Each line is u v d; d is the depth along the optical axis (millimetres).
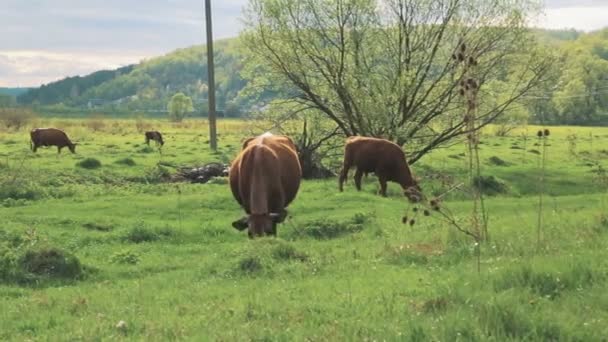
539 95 32406
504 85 32156
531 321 6270
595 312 6672
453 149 47750
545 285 7738
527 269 8023
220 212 22094
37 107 155750
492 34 31266
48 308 10133
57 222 19703
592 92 104188
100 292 11609
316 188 27578
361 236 17391
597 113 104062
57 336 7895
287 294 9477
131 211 22031
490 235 13258
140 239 18125
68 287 12555
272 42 32188
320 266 12430
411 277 10047
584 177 35000
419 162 39312
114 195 25797
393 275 10461
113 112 157000
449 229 14172
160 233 18516
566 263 8258
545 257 9016
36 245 14086
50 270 13500
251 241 14453
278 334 6746
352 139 27453
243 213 21828
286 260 13203
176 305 9648
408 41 31641
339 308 8023
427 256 12289
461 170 35469
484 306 6637
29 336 8211
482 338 5949
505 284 7836
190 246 17375
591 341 5953
